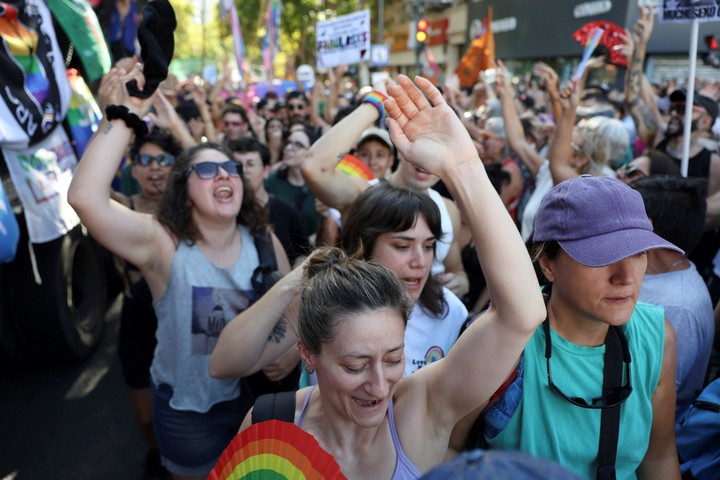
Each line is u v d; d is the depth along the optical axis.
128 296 3.17
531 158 4.60
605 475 1.52
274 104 10.93
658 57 13.67
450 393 1.38
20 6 3.53
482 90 9.50
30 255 4.01
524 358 1.55
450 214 3.09
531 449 1.54
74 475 3.38
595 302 1.48
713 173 4.08
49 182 3.71
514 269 1.26
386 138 3.88
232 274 2.44
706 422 1.76
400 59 35.22
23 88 3.48
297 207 4.95
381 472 1.37
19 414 3.97
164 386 2.49
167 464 2.54
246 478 1.30
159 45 2.24
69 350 4.41
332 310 1.27
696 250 3.67
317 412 1.45
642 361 1.55
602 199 1.47
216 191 2.34
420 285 2.10
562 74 17.53
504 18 21.48
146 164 3.59
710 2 3.13
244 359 1.90
